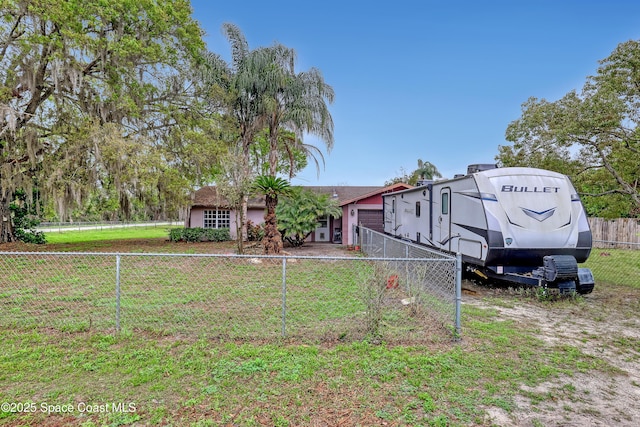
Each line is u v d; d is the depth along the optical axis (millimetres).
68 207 11945
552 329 4707
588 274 6359
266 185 10164
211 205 17266
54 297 5949
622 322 5066
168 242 15953
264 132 18172
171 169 12812
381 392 2951
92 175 11891
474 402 2832
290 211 14438
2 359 3498
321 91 15727
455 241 7812
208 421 2529
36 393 2902
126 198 13281
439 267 5207
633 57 8516
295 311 5195
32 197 13555
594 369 3512
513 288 7273
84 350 3730
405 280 5965
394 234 12703
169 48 13633
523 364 3561
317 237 17719
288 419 2574
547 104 10680
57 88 11367
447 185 8211
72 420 2553
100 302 5637
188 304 5570
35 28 11297
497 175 6820
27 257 9781
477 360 3596
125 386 3021
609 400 2934
